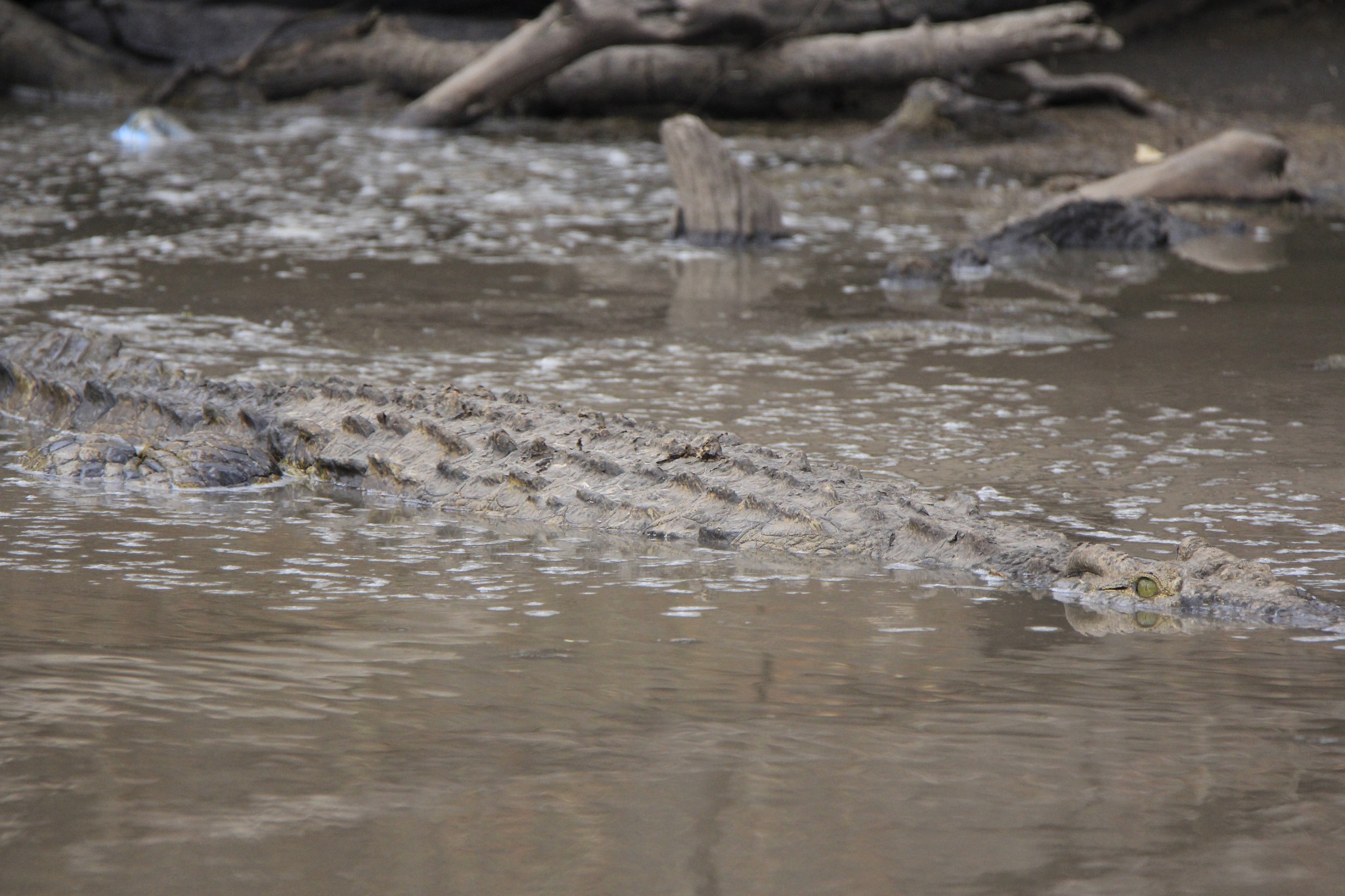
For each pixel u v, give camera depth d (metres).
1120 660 15.26
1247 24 80.94
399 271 40.06
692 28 66.50
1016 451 23.45
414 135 68.88
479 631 15.95
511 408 22.73
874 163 61.12
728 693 14.23
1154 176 51.78
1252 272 40.34
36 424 25.47
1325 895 10.56
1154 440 24.08
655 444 21.22
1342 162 58.72
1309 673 14.89
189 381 25.38
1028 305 36.06
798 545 18.70
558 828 11.46
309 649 15.33
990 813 11.77
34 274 38.38
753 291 37.97
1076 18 65.50
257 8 81.88
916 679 14.66
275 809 11.71
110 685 14.22
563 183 55.94
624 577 17.84
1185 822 11.65
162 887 10.53
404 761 12.62
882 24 71.44
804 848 11.20
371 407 23.42
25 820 11.46
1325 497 20.94
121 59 81.44
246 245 43.44
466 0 81.69
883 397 27.06
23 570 17.89
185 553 18.77
